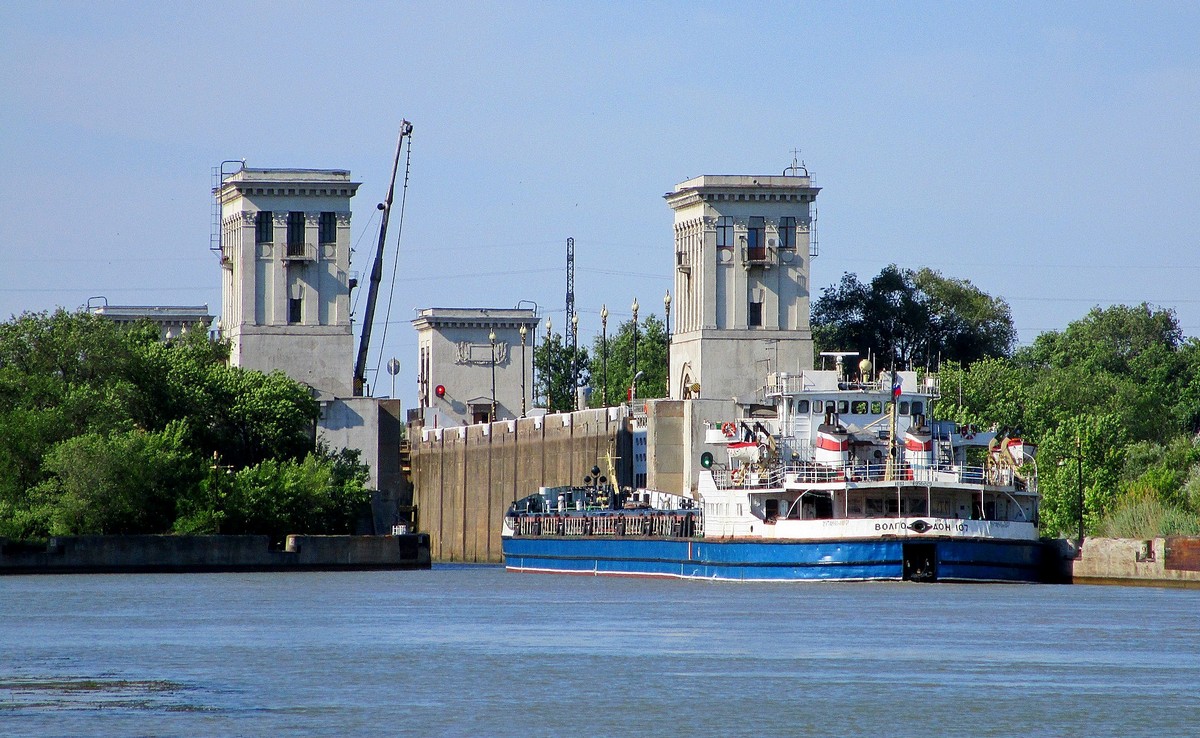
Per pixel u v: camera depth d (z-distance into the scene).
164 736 169.62
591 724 177.62
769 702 191.00
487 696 194.62
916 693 196.88
